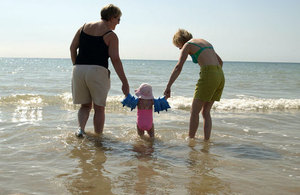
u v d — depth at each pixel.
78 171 2.68
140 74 25.23
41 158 3.02
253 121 5.53
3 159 2.94
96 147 3.53
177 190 2.33
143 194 2.24
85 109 4.22
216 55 4.21
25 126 4.44
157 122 5.21
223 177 2.65
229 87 14.30
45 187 2.30
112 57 3.95
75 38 4.16
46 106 6.54
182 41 4.18
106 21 4.01
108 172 2.68
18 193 2.17
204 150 3.55
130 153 3.34
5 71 24.61
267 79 21.16
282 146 3.81
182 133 4.43
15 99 7.05
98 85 3.93
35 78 15.79
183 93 10.70
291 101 7.86
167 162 3.05
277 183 2.53
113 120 5.32
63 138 3.84
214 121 5.45
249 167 2.95
